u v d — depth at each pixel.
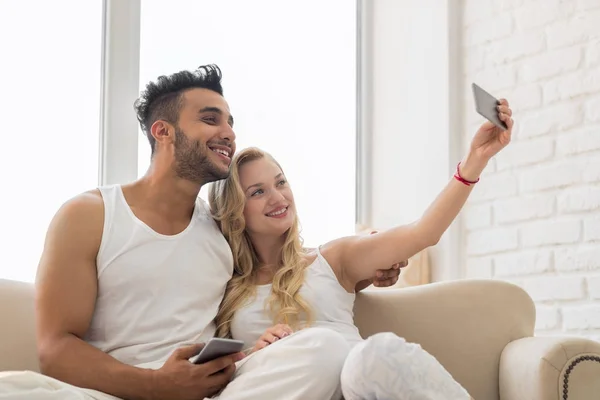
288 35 3.46
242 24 3.33
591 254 2.79
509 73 3.12
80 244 2.05
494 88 3.18
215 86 2.33
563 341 1.98
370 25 3.67
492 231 3.13
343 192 3.57
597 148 2.81
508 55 3.13
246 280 2.30
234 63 3.30
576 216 2.86
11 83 2.79
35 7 2.85
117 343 2.07
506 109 2.08
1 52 2.79
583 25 2.88
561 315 2.87
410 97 3.48
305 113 3.49
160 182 2.22
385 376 1.58
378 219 3.58
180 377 1.87
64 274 2.01
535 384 1.98
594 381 1.94
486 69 3.22
